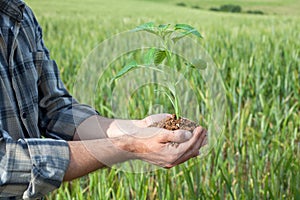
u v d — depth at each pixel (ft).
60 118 5.99
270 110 12.44
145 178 8.21
